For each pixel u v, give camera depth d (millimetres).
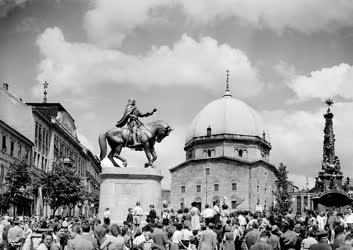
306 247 18266
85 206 105688
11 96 74062
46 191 66062
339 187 81188
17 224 23453
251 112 140375
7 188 60594
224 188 126000
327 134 83438
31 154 75375
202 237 19406
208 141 135125
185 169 131375
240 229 25500
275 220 24953
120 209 28781
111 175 29047
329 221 27938
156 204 29156
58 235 21469
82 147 111125
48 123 85000
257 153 134125
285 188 123188
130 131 29609
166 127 29812
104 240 18156
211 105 142125
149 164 29516
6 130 64250
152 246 19359
